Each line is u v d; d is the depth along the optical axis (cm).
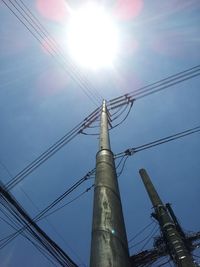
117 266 407
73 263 779
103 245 441
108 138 859
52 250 758
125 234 498
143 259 937
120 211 543
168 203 1094
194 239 992
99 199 550
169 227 935
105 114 1098
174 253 858
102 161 700
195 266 792
